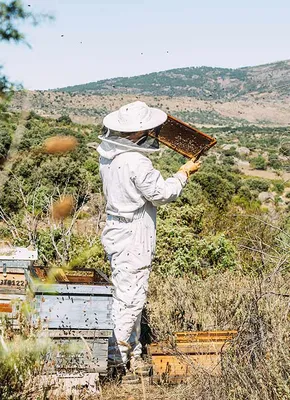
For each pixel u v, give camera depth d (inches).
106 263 292.0
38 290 155.7
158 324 213.3
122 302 176.1
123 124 170.6
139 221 175.9
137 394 162.9
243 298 205.2
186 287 248.7
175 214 371.9
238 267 309.6
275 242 315.3
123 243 175.3
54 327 159.0
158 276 295.6
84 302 161.3
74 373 159.2
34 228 291.1
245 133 3294.8
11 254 159.8
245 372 136.5
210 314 214.7
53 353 154.9
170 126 182.1
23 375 120.4
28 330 131.9
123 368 177.8
